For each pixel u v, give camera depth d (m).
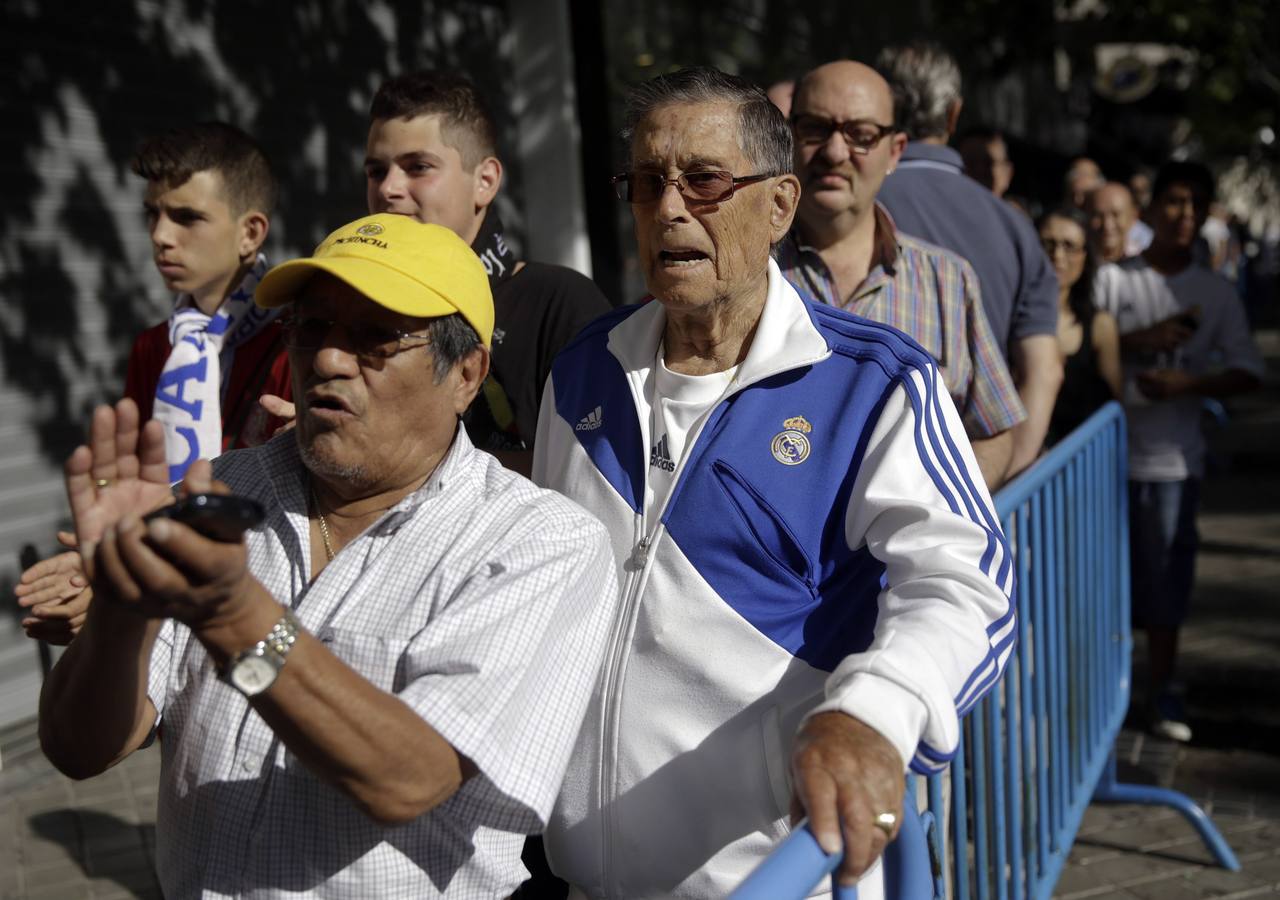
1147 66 15.27
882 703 1.62
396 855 1.71
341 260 1.79
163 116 5.83
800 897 1.34
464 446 1.91
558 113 7.64
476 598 1.71
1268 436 13.22
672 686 2.07
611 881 2.15
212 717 1.79
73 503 1.53
